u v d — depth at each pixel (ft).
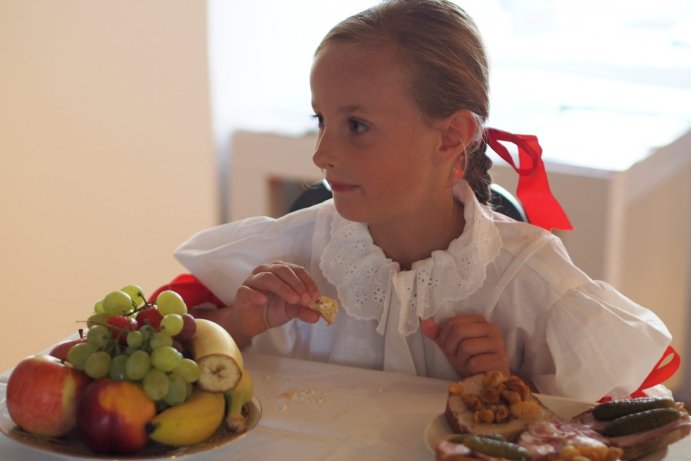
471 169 3.86
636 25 8.99
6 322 8.63
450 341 3.53
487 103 3.64
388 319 3.71
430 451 2.83
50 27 7.71
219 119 7.76
